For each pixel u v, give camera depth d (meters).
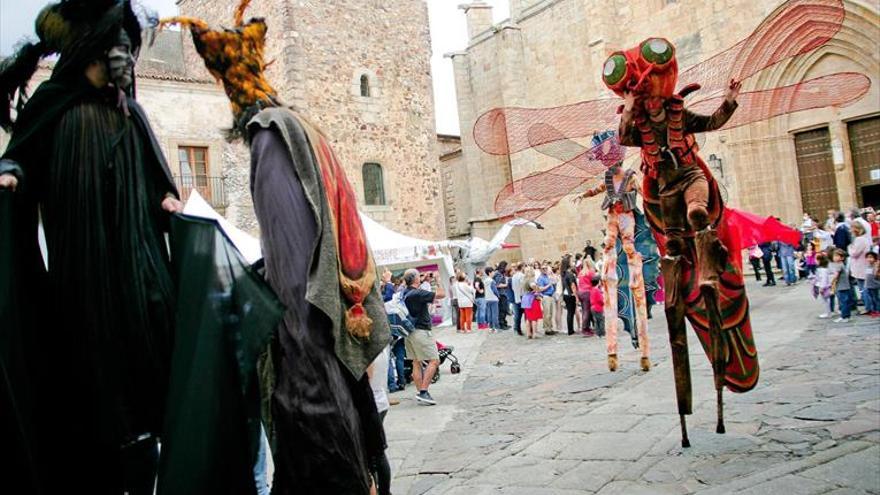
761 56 3.89
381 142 23.44
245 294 1.74
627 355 10.37
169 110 17.72
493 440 6.29
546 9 30.17
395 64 24.12
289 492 1.75
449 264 21.72
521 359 12.23
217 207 18.00
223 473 1.65
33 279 1.84
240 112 2.10
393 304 9.02
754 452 4.53
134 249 1.83
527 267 15.65
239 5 2.22
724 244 4.36
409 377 11.47
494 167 32.81
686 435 4.78
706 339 4.54
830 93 4.23
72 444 1.81
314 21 22.06
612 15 26.83
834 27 3.54
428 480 5.29
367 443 2.01
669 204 4.32
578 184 5.37
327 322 1.86
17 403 1.69
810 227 19.42
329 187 2.02
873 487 3.51
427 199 24.50
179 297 1.77
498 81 32.69
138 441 1.87
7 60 1.91
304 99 21.47
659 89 4.05
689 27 24.50
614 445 5.23
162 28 2.03
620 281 10.21
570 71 29.39
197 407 1.65
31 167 1.87
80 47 1.85
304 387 1.78
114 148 1.87
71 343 1.81
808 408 5.46
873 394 5.68
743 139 22.30
